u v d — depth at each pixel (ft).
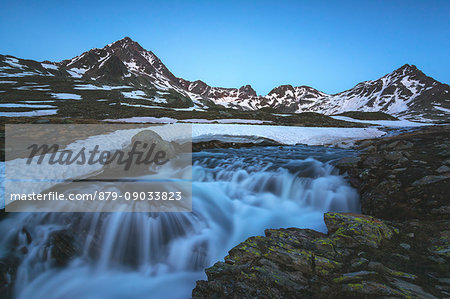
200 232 23.07
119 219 21.90
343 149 53.47
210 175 35.06
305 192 28.99
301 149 53.72
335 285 12.32
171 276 19.48
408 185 23.41
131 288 18.26
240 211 26.43
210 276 14.44
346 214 19.61
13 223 20.47
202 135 61.77
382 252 14.96
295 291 12.34
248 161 40.75
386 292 11.18
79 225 20.89
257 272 13.93
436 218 18.60
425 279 12.24
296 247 16.33
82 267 19.57
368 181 26.84
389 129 89.61
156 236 21.93
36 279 18.56
